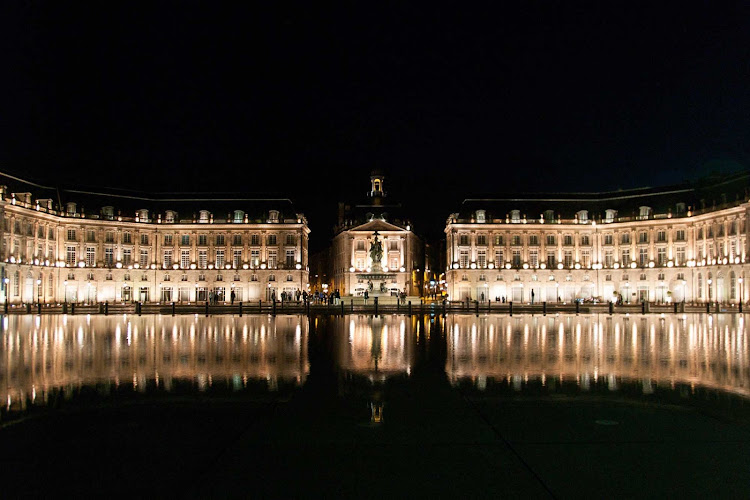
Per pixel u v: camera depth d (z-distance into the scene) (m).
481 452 8.70
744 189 86.75
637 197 107.50
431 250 147.25
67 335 29.48
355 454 8.62
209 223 106.56
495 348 22.31
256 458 8.42
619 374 15.48
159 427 10.00
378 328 35.12
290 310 62.03
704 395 12.64
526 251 108.56
